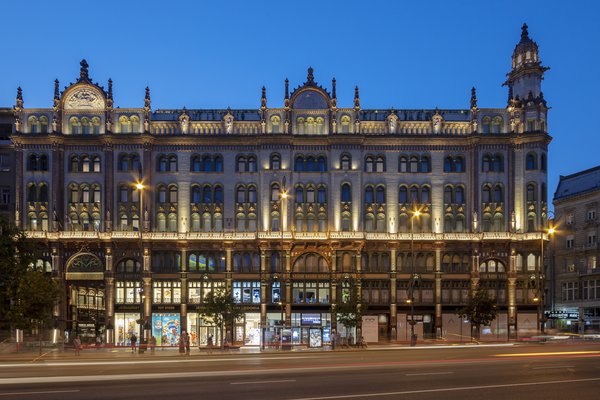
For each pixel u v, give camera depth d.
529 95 100.56
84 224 97.81
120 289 96.88
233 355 56.28
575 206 116.12
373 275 98.00
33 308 74.88
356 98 100.00
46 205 97.44
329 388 28.59
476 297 91.50
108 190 97.50
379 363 41.47
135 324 95.94
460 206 99.75
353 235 96.62
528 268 98.19
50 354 67.06
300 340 81.31
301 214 98.94
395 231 98.75
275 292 96.75
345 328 96.06
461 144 100.06
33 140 97.62
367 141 99.88
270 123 99.69
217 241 97.38
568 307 114.88
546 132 100.00
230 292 91.19
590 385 29.25
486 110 100.56
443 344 83.88
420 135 99.50
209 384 30.39
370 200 99.62
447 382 30.53
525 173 98.75
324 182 99.31
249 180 99.44
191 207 99.00
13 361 51.28
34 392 28.19
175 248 97.69
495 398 25.62
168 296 97.12
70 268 96.94
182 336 66.31
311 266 98.56
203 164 99.81
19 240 78.56
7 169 100.50
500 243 97.69
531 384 29.53
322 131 100.06
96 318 99.06
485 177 99.44
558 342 67.31
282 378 32.53
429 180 99.81
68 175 98.38
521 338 89.00
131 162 98.62
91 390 28.70
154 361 47.12
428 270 98.75
